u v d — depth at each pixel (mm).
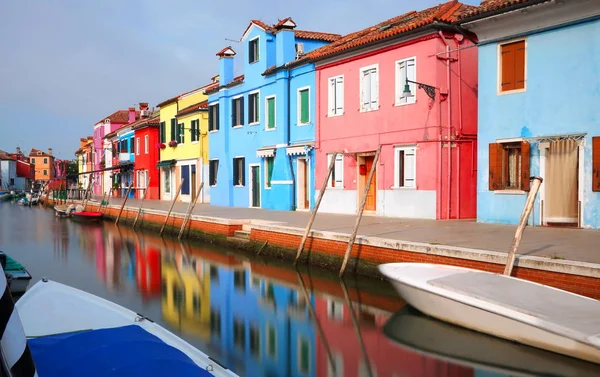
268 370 7188
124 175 49062
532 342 7402
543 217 14281
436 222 16047
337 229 14484
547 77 14188
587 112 13406
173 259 17203
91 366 4895
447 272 9492
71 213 36312
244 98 27453
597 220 13195
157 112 45250
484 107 15656
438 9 18594
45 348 5430
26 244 21750
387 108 18547
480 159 15797
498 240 11555
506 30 14984
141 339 5602
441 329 8719
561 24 13812
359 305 10555
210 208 27047
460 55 17375
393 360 7516
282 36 24094
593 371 6832
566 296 7660
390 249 11625
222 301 11227
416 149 17578
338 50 20031
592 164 13266
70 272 15086
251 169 27031
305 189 23359
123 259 17500
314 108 22203
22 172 100188
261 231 16469
